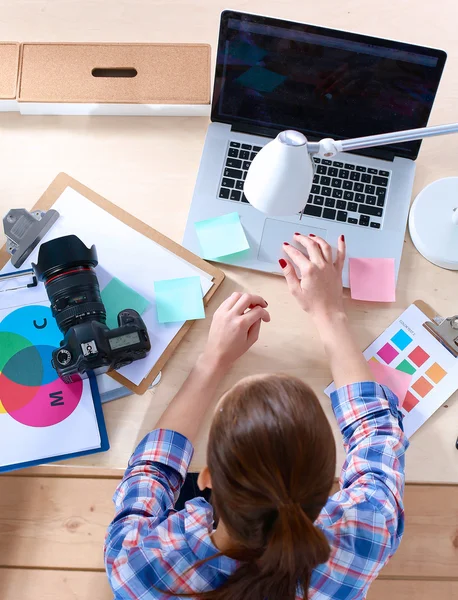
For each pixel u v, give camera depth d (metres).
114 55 1.01
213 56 1.07
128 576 0.69
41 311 0.93
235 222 0.98
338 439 0.91
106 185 1.01
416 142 0.98
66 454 0.88
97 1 1.08
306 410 0.54
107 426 0.90
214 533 0.69
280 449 0.53
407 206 1.00
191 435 0.85
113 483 1.19
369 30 1.08
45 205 0.98
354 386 0.84
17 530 1.17
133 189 1.01
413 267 0.99
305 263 0.91
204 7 1.09
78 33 1.07
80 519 1.18
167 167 1.02
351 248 0.98
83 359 0.82
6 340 0.92
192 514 0.73
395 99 0.94
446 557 1.15
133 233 0.97
